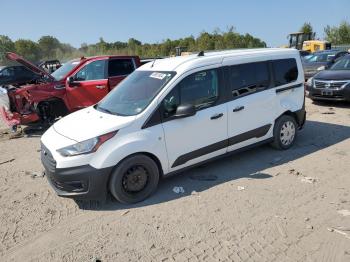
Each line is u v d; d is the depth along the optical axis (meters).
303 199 4.61
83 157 4.43
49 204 4.95
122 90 5.61
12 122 9.12
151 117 4.79
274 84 6.12
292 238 3.76
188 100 5.12
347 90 9.98
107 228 4.20
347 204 4.43
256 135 5.95
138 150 4.65
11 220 4.57
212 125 5.32
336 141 6.98
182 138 5.04
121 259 3.61
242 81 5.71
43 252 3.83
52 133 5.06
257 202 4.59
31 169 6.47
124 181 4.65
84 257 3.69
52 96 9.05
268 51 6.18
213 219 4.24
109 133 4.53
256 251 3.58
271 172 5.54
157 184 4.93
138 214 4.48
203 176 5.50
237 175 5.50
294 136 6.62
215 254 3.58
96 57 9.79
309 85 10.95
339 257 3.44
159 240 3.89
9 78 12.07
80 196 4.55
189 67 5.18
